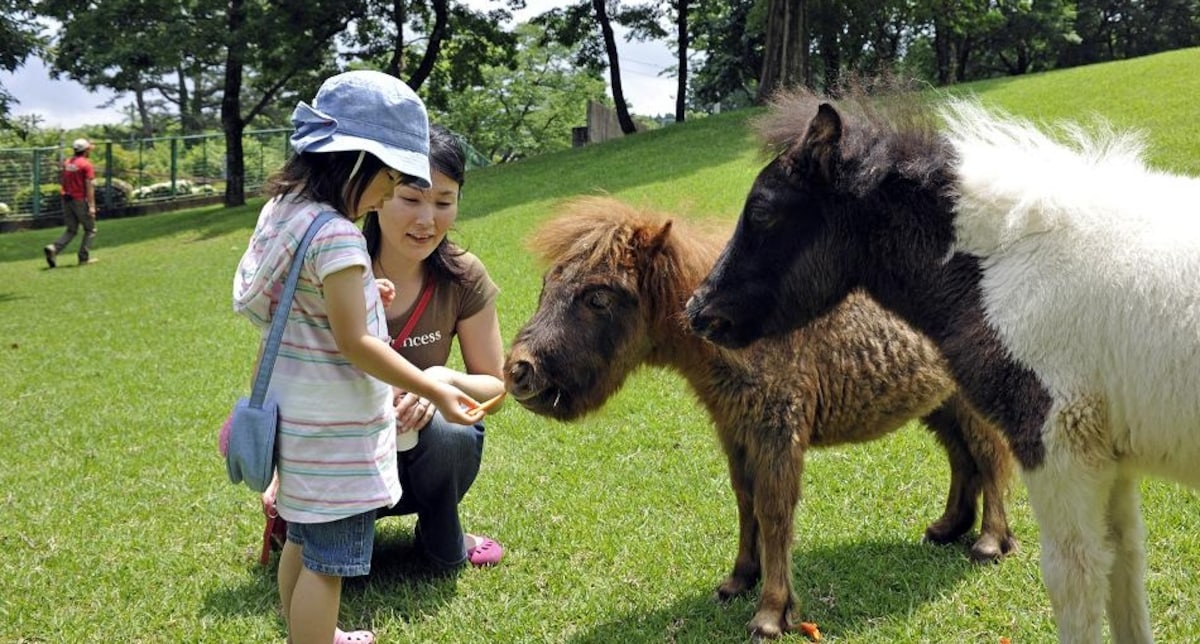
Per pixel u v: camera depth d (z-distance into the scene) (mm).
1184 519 4383
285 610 3572
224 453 3340
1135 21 40219
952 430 4402
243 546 4785
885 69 4160
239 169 26875
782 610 3725
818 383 3789
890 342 3875
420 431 4125
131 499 5449
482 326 4363
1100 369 2875
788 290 3438
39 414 7398
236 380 8094
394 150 3023
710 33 35781
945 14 28625
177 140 31547
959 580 4121
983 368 3088
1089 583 2922
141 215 30094
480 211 15508
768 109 3887
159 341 9938
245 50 23938
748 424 3754
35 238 24203
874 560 4316
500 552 4574
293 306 3055
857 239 3406
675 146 18891
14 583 4434
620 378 3820
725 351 3674
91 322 11391
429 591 4270
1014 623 3713
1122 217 2947
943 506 4879
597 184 15805
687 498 5105
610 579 4289
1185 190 3000
